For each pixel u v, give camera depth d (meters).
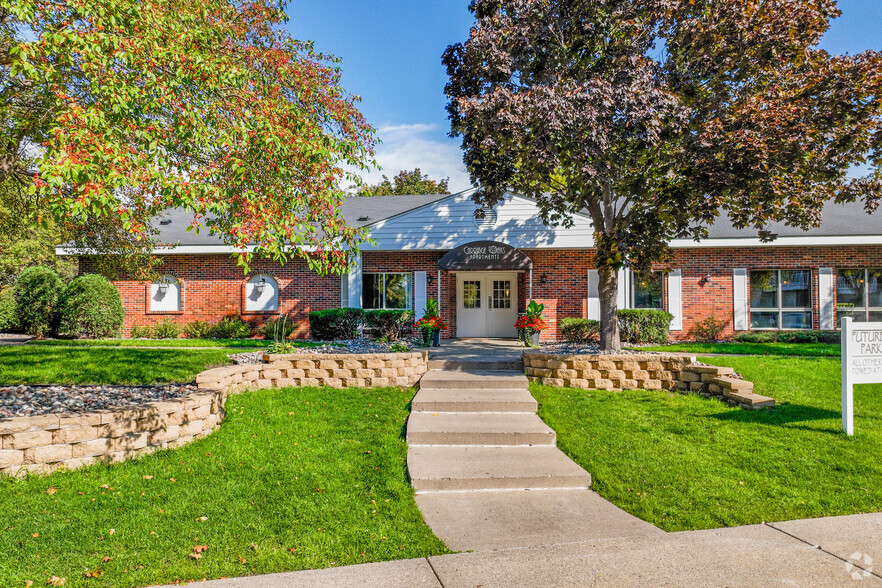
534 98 7.00
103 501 4.16
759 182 7.27
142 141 4.73
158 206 4.68
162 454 5.33
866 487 4.60
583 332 14.31
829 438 5.87
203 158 5.45
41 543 3.48
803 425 6.35
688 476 4.90
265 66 6.12
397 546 3.55
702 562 3.28
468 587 2.98
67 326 14.79
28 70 4.25
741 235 14.82
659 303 15.55
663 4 7.75
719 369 8.11
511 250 13.97
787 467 5.07
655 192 8.23
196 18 5.47
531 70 8.54
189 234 16.64
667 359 8.45
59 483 4.48
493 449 5.81
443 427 6.23
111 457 5.04
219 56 5.61
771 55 7.53
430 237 15.19
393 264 15.87
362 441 5.88
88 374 7.66
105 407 5.79
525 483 4.88
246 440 5.84
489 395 7.69
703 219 7.70
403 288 15.97
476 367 9.50
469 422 6.52
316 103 6.31
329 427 6.41
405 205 19.83
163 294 16.55
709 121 7.64
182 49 4.84
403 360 8.78
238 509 4.07
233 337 15.82
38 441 4.63
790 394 7.78
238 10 6.42
